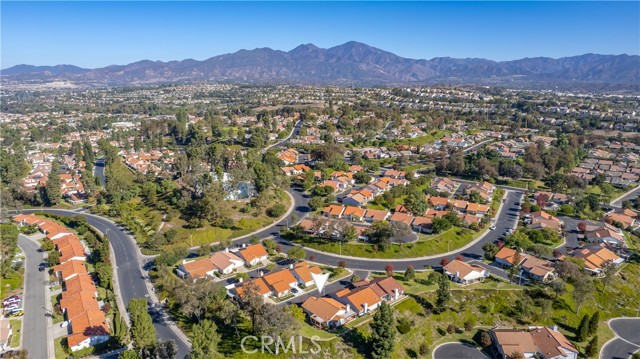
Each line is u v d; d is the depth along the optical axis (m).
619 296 121.25
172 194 182.50
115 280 120.94
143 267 129.38
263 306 91.19
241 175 184.88
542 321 108.94
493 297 114.62
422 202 168.25
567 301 115.12
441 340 101.19
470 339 101.75
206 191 163.62
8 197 186.38
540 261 128.50
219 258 127.62
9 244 140.50
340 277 122.69
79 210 189.38
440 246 143.75
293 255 128.12
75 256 133.00
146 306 96.25
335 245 141.62
